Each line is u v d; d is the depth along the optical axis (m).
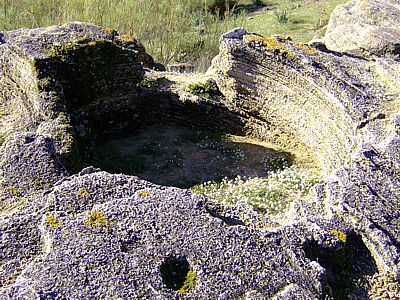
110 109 9.07
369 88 7.46
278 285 3.40
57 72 7.47
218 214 4.39
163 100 9.95
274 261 3.60
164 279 3.41
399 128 6.03
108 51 8.37
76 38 8.21
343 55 8.73
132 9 15.55
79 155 7.09
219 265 3.52
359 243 4.25
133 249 3.56
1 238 3.73
